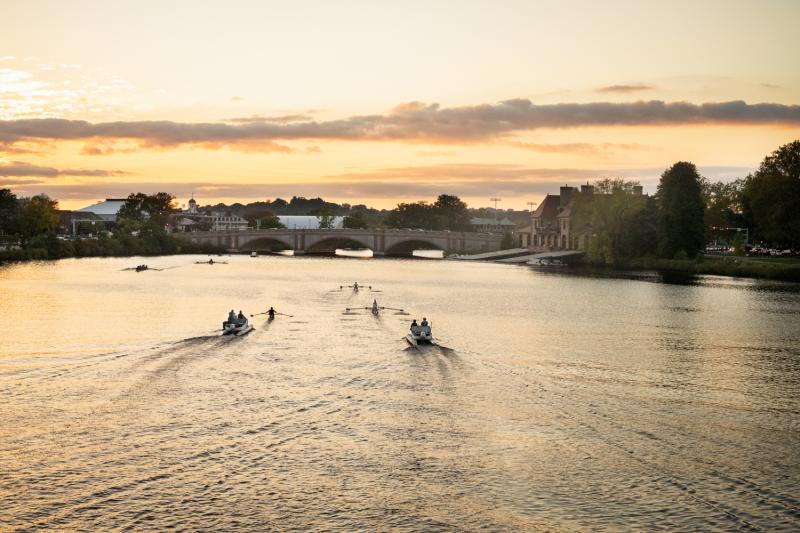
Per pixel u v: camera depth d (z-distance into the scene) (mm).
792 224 166500
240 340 73812
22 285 132500
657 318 97125
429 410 48469
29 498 34250
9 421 45125
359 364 62594
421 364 62938
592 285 148875
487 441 42375
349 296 122938
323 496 34781
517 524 32188
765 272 164375
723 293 131500
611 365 64438
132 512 33031
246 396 51344
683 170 195875
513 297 124250
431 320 92812
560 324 90500
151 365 60969
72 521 32125
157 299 112625
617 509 33688
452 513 33188
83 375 57188
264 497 34656
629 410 49312
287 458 39438
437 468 38250
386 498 34656
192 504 33875
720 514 33250
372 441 42125
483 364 63469
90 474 37062
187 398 50625
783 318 97688
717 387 56438
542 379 58000
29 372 57969
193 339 74000
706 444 42406
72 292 121438
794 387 56688
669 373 61375
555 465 38812
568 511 33469
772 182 170750
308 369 60250
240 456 39625
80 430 43531
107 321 87500
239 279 156125
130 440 41906
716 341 78312
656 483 36562
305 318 92625
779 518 32875
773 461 39781
